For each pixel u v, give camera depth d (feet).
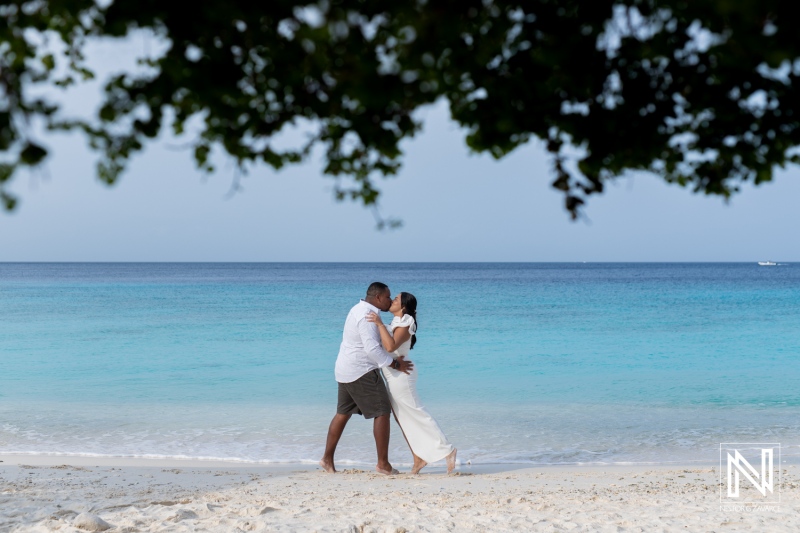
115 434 32.04
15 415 35.88
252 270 513.86
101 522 16.30
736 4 3.81
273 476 23.99
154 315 96.53
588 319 90.79
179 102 5.42
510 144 5.68
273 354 58.54
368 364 24.57
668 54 5.17
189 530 16.33
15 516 17.84
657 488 21.76
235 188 5.86
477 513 18.22
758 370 50.67
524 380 46.32
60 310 105.40
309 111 5.55
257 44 5.11
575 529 16.84
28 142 4.50
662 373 49.19
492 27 5.05
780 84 5.38
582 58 5.17
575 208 5.91
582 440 31.04
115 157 5.06
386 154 5.57
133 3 4.52
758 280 262.06
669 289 181.78
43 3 5.08
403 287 197.57
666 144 5.72
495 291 171.12
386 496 20.36
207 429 32.86
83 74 7.34
